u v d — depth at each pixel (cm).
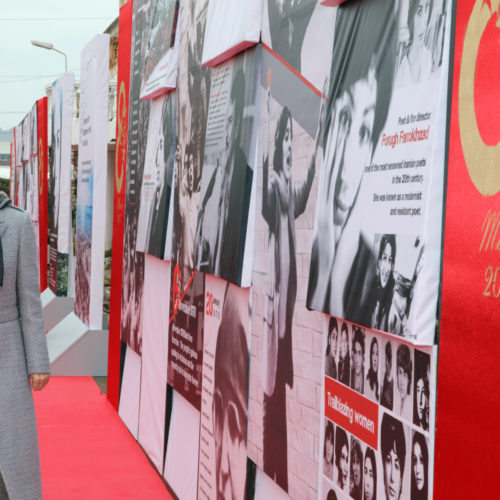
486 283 176
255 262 329
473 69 182
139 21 593
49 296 1115
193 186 422
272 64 313
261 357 321
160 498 459
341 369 251
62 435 598
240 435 343
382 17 226
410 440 209
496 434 171
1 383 319
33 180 1402
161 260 510
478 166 179
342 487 249
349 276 236
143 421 558
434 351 198
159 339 511
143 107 571
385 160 218
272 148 312
